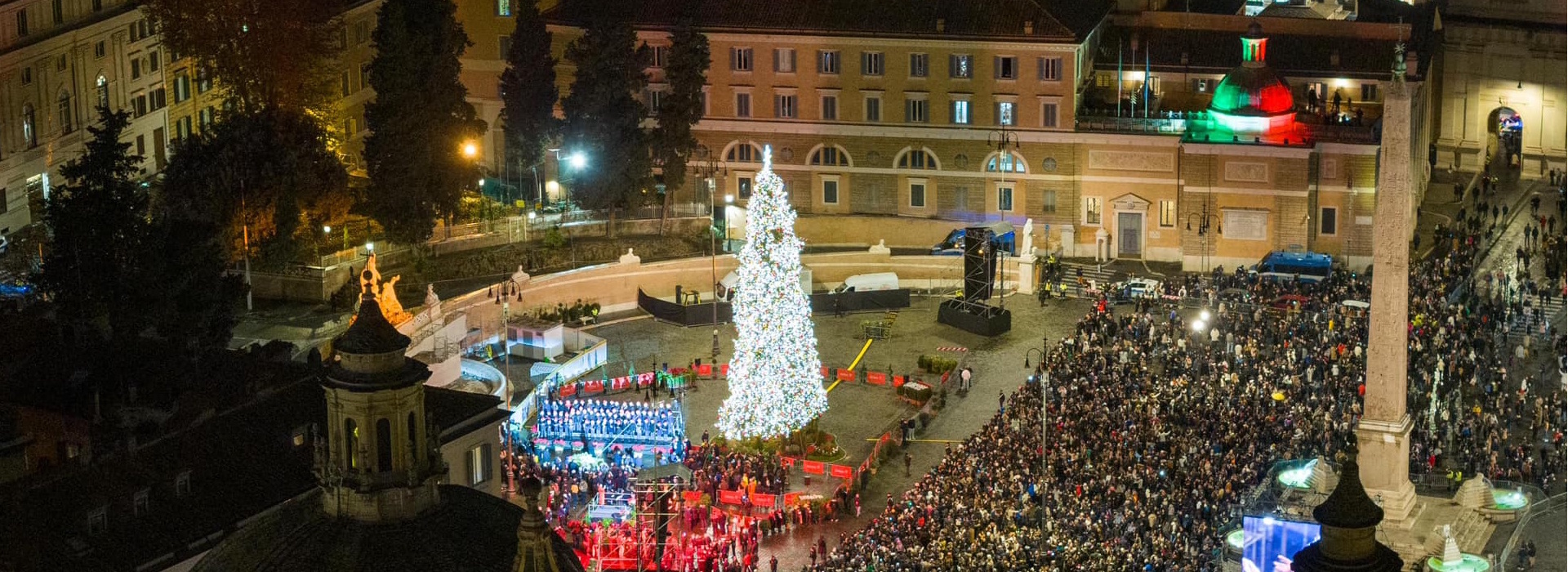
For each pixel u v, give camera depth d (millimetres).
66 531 89625
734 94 169375
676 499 118375
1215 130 164250
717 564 112312
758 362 129250
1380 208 107875
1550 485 117375
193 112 168875
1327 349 134500
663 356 147750
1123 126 164500
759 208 127688
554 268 157625
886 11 166750
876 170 169250
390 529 68188
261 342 137375
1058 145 165625
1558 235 160000
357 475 68438
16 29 148375
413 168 151000
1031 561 105312
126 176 129500
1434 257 160375
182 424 98500
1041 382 126000
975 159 167625
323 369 108312
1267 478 112688
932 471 123938
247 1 150125
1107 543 107625
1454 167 184250
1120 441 119375
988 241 149250
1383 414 110000
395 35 148500
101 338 116938
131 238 123688
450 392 110250
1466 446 121500
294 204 145500
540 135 162500
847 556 109938
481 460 109438
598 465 124500
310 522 68812
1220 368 132625
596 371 144750
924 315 155125
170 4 150625
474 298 148875
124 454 94188
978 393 140250
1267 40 167375
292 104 152000
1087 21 166250
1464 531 109938
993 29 164375
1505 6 182000
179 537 92562
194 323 122438
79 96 155250
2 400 107312
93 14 156500
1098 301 153375
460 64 157375
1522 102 181625
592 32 157125
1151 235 165750
